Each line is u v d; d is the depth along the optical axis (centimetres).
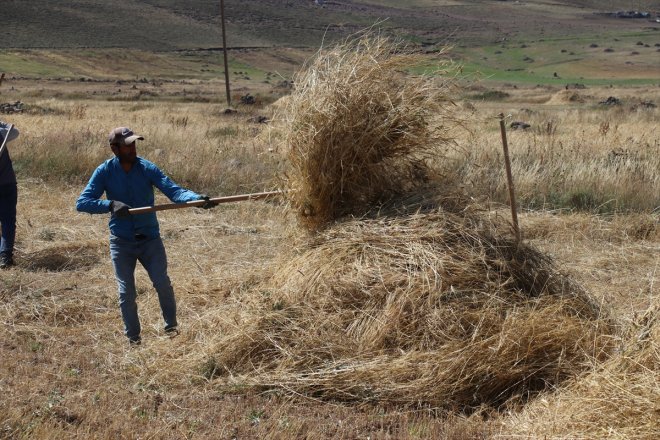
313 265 648
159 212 1188
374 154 686
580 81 9219
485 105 4078
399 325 592
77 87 6625
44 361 629
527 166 1302
